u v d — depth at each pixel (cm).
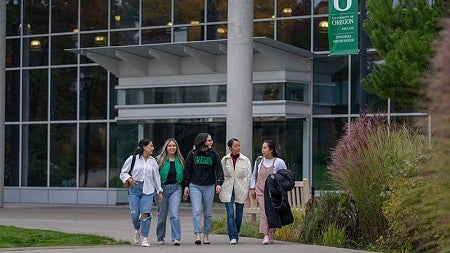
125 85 3988
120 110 4000
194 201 2053
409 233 1872
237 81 2917
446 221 1241
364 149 2003
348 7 2480
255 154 3678
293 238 2158
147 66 3931
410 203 1803
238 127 2908
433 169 1223
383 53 2434
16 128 4553
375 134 2038
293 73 3659
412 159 1922
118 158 4059
